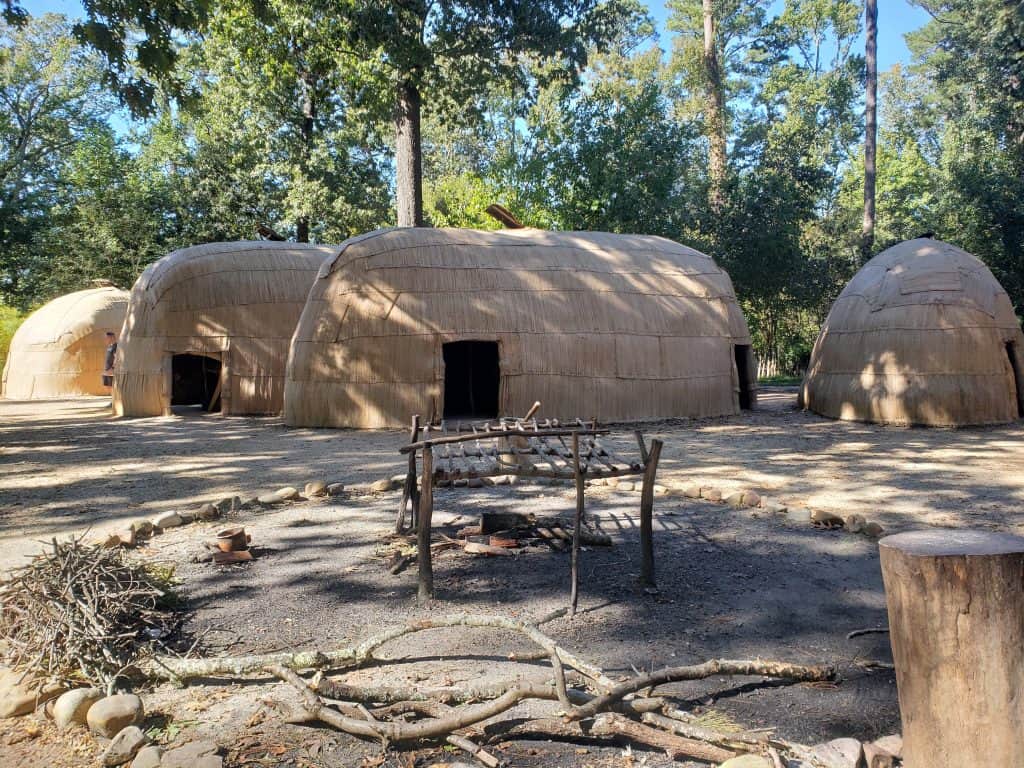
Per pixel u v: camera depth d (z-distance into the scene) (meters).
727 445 10.70
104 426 13.53
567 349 12.82
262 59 19.83
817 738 3.06
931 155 42.91
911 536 2.64
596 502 7.31
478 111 20.41
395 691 3.30
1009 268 22.22
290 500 7.50
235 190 27.83
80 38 8.32
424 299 12.63
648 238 15.11
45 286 29.48
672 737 3.00
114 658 3.57
